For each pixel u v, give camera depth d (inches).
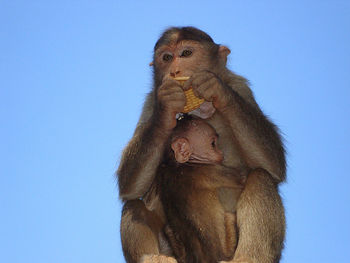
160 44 484.7
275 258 396.5
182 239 412.2
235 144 448.8
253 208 395.2
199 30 493.7
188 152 431.5
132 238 414.3
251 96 478.3
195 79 398.9
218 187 423.2
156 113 417.4
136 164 426.9
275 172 425.4
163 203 422.3
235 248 408.2
